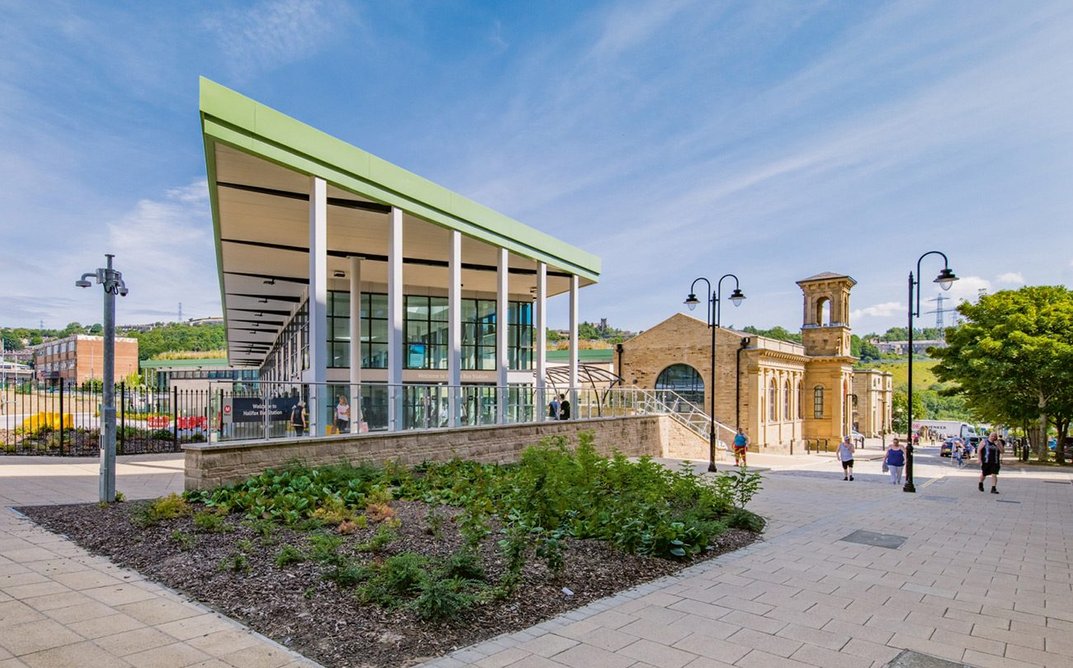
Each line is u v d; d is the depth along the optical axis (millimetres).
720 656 4824
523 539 6504
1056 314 30656
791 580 7078
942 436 67875
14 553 6738
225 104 11531
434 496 9828
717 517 10188
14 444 17016
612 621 5508
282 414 11375
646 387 42125
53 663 4211
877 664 4773
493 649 4781
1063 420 32750
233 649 4512
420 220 16453
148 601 5414
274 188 14047
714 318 23375
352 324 20500
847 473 20250
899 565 8016
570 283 24203
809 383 47719
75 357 78000
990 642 5336
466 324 26188
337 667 4312
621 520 8266
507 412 18266
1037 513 13102
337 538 7137
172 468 13539
